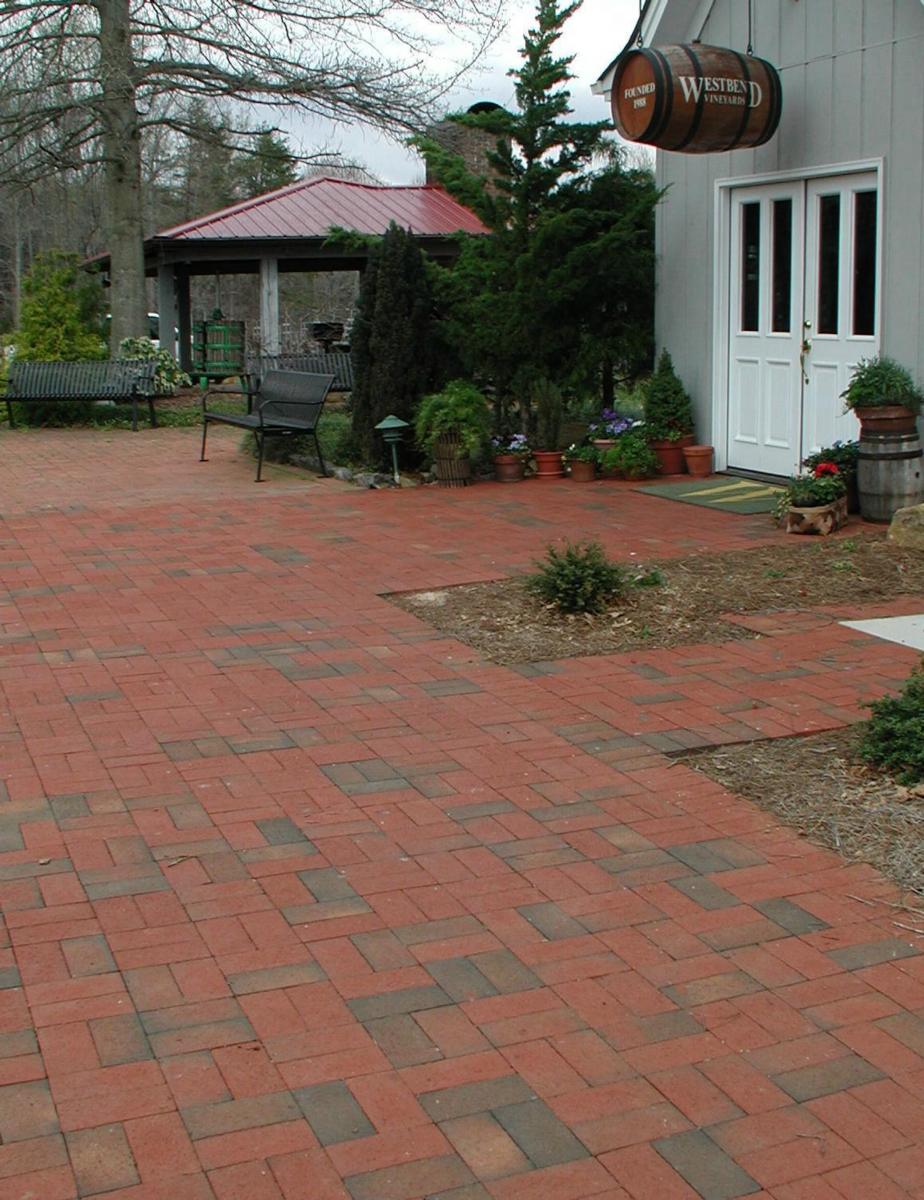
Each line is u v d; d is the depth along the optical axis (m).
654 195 12.30
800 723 6.13
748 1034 3.71
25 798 5.37
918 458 10.23
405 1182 3.12
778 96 11.05
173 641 7.65
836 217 11.23
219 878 4.66
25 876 4.67
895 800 5.22
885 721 5.55
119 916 4.39
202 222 23.50
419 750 5.90
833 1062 3.58
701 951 4.16
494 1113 3.37
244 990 3.93
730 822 5.11
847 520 10.37
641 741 5.96
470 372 13.63
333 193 25.09
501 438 13.34
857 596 8.31
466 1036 3.70
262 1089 3.46
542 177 12.98
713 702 6.46
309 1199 3.06
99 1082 3.48
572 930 4.30
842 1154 3.21
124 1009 3.83
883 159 10.51
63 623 8.04
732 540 9.91
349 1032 3.72
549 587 8.07
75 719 6.32
